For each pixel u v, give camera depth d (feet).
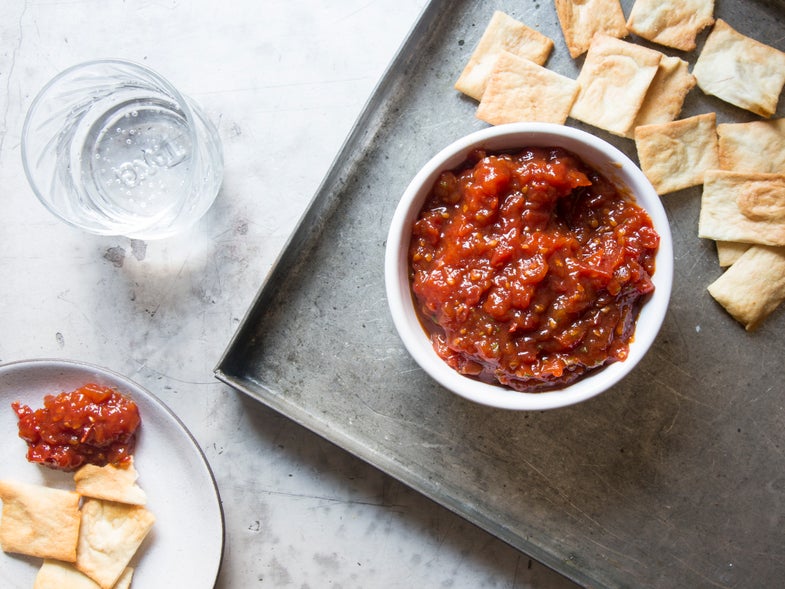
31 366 1.25
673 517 1.22
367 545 1.30
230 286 1.30
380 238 1.24
